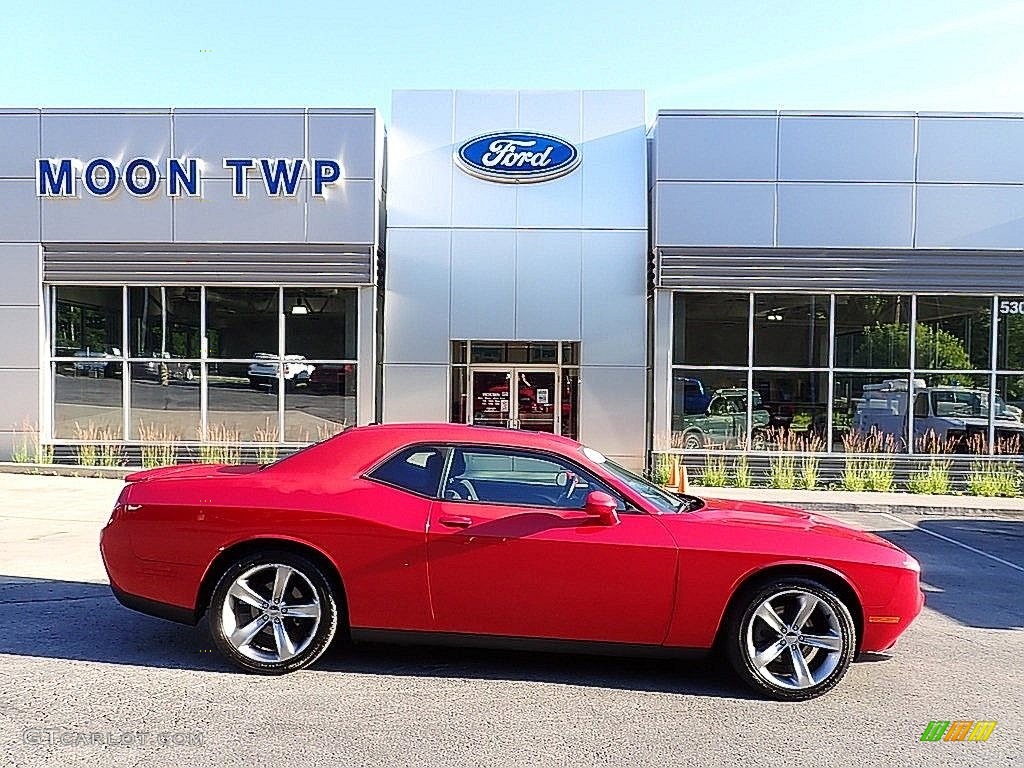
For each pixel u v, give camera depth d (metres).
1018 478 14.67
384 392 15.80
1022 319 15.73
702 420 15.77
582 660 5.34
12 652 5.25
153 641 5.52
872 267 15.52
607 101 16.19
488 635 4.87
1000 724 4.40
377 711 4.39
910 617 4.85
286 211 15.67
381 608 4.87
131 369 15.97
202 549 4.93
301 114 15.67
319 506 4.92
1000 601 7.41
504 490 5.04
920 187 15.49
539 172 15.94
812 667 4.79
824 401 15.73
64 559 8.09
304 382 15.93
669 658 4.85
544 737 4.11
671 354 15.73
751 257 15.54
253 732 4.09
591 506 4.73
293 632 4.98
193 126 15.68
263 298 15.96
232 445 15.62
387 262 15.77
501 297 15.75
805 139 15.50
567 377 16.16
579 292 15.75
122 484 13.78
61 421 15.98
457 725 4.24
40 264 15.70
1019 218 15.48
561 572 4.76
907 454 15.59
